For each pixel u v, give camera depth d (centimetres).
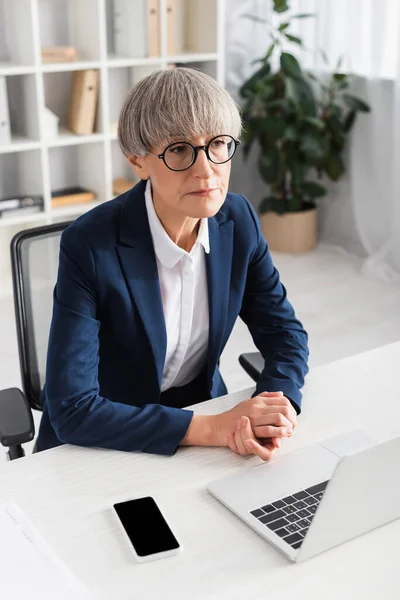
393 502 112
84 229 143
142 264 145
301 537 111
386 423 142
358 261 438
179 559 108
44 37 395
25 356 176
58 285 144
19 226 411
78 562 108
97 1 373
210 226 154
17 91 390
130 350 150
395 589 102
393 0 391
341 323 359
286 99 418
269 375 154
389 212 422
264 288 167
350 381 156
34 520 116
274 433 133
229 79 457
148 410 136
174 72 131
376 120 413
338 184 451
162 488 124
